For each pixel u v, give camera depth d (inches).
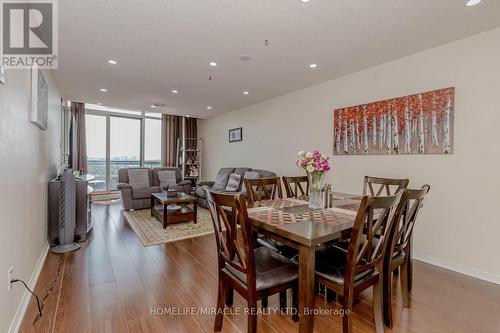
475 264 96.0
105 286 84.9
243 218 53.6
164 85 164.9
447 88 102.4
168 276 92.8
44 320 66.6
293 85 162.9
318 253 70.6
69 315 69.0
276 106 195.9
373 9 80.7
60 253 112.3
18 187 69.1
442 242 104.9
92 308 72.4
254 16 85.3
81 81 155.7
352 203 89.6
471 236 97.2
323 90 156.9
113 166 274.8
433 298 80.5
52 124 135.9
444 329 65.9
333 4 78.4
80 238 129.1
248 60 122.7
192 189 258.4
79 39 101.5
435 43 103.3
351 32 95.3
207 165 301.0
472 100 96.5
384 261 66.3
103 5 79.5
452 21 87.0
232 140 252.7
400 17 85.0
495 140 91.6
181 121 303.7
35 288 82.9
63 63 126.0
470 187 97.3
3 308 56.4
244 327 66.1
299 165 83.6
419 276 96.1
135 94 188.9
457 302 78.3
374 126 128.0
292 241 58.2
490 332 64.8
